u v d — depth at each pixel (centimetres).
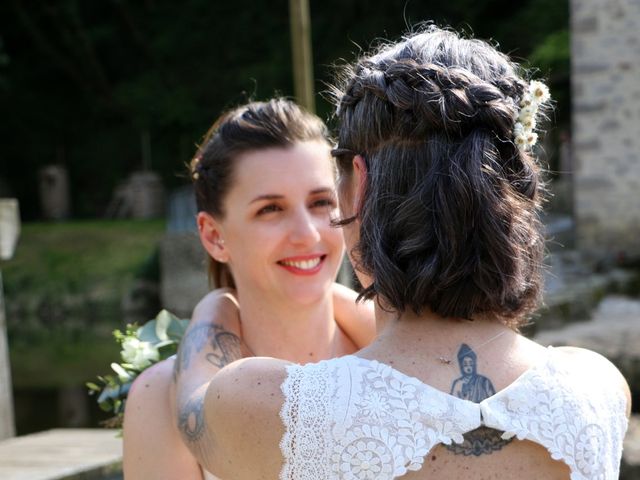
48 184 2945
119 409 182
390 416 107
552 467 111
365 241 116
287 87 2514
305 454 107
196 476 154
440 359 112
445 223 110
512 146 116
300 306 170
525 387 111
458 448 108
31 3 2930
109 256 2139
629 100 1246
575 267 1179
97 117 3077
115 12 2966
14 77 3023
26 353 1595
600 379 118
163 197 2728
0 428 588
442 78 114
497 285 112
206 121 2708
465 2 2277
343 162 125
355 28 2391
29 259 2159
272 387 112
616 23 1247
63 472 364
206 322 158
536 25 2089
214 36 2705
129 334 187
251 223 167
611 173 1261
